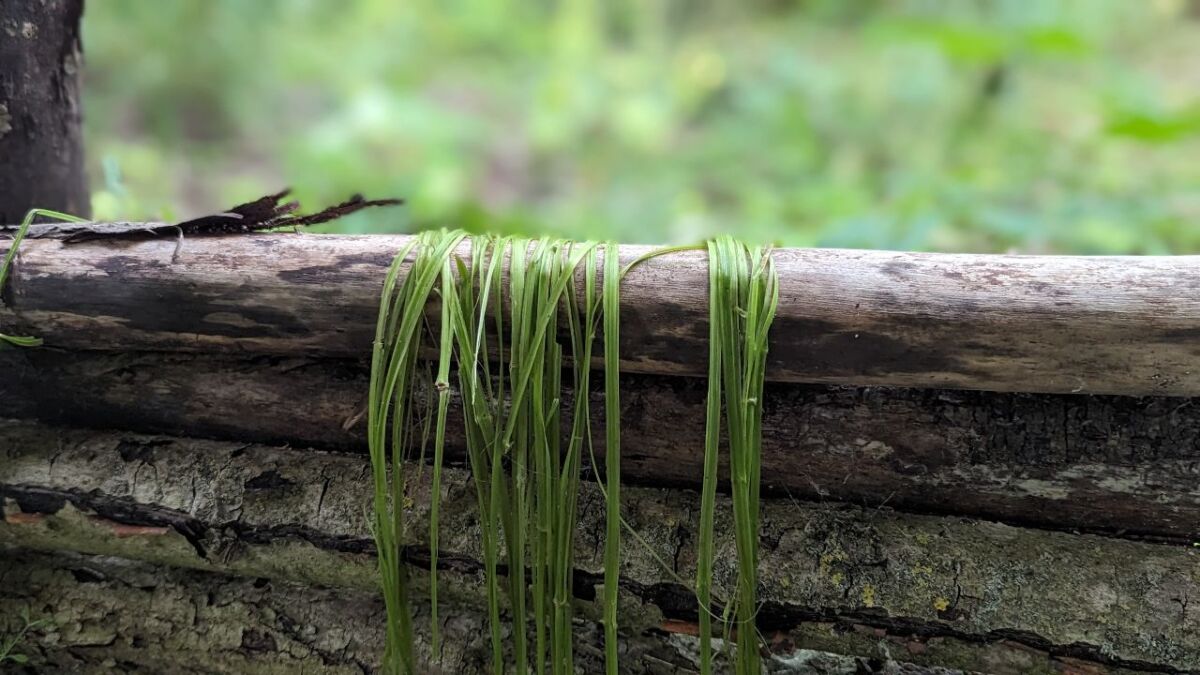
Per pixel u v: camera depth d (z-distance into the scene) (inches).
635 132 118.6
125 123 124.0
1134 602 33.8
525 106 137.1
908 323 32.8
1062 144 87.0
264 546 36.7
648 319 33.7
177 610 37.9
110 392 37.7
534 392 33.8
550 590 34.6
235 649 37.7
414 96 131.1
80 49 43.3
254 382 37.2
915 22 94.2
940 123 99.0
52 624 38.3
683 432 35.6
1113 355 32.3
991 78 89.9
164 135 123.0
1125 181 78.7
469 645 37.0
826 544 35.1
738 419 33.2
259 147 125.5
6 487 37.2
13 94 40.9
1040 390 33.3
